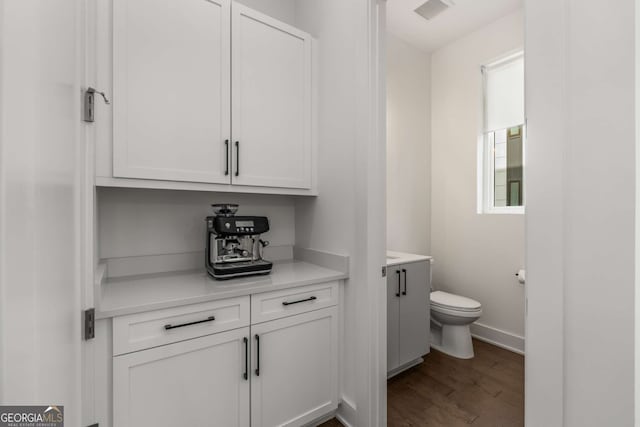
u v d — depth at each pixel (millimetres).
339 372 1538
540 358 663
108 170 1146
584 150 599
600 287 574
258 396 1260
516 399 1735
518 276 2242
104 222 1409
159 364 1037
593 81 586
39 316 469
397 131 2666
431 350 2348
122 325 968
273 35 1588
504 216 2391
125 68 1178
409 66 2764
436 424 1528
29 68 433
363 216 1439
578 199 607
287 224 2016
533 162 680
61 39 611
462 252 2676
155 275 1471
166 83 1269
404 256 2213
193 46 1335
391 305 1892
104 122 1142
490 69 2586
